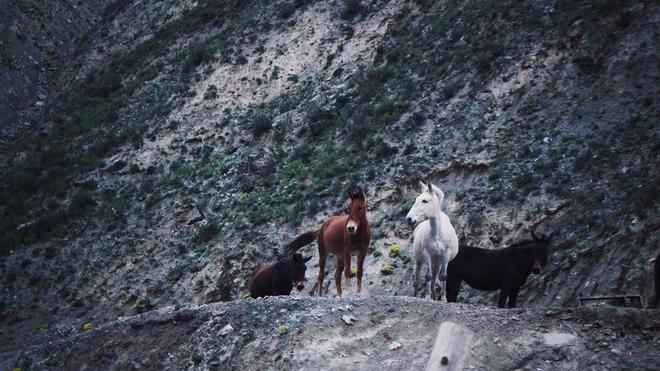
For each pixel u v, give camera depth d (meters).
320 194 37.44
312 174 39.59
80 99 60.00
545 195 30.34
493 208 31.08
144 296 37.38
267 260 35.06
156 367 18.66
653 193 26.41
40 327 38.44
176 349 18.77
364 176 37.03
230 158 45.00
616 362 13.58
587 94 34.97
